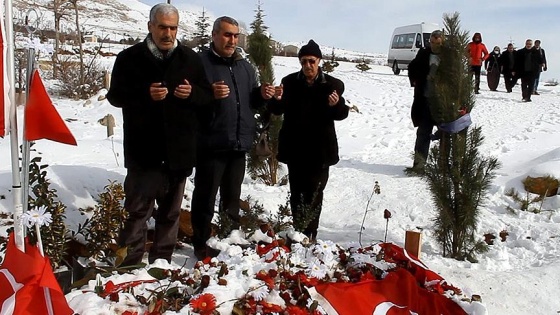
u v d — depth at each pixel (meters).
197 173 4.91
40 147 7.46
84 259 4.32
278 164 7.53
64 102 14.34
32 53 3.18
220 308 3.31
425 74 7.96
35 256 3.10
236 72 4.91
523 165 8.49
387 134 12.28
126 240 4.38
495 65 21.17
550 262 5.28
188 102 4.32
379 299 3.70
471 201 5.29
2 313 2.98
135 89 4.23
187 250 5.27
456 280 4.67
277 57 27.69
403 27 26.88
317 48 5.07
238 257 3.95
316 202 5.32
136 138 4.30
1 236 4.41
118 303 3.29
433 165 5.47
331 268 3.95
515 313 4.30
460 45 5.65
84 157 7.47
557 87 26.31
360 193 7.36
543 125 13.41
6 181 5.20
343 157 9.73
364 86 19.61
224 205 5.09
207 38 11.01
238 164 5.02
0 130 3.12
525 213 6.81
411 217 6.54
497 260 5.39
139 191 4.35
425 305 3.82
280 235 5.06
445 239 5.45
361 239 5.87
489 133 12.22
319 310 3.46
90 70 15.67
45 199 4.07
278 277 3.66
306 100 5.16
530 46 17.75
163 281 3.67
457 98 5.48
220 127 4.80
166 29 4.18
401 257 4.29
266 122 6.77
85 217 4.98
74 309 3.22
